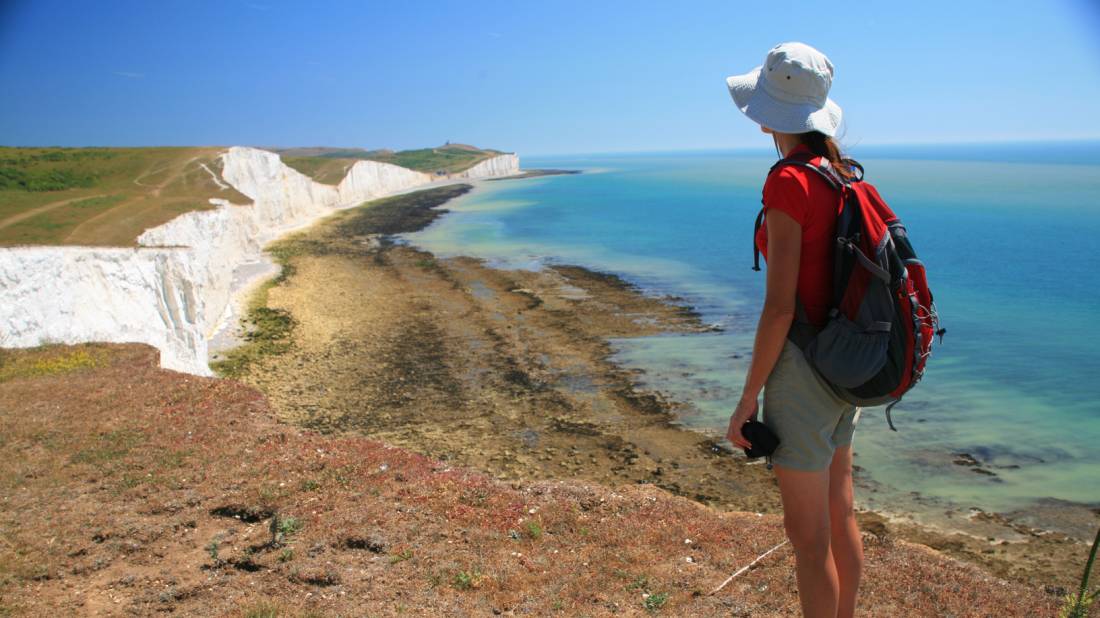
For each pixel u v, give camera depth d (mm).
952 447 15875
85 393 9734
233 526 5938
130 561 5379
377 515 5953
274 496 6344
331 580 4945
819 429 2691
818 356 2518
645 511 6621
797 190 2434
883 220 2570
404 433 17234
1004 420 17406
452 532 5742
